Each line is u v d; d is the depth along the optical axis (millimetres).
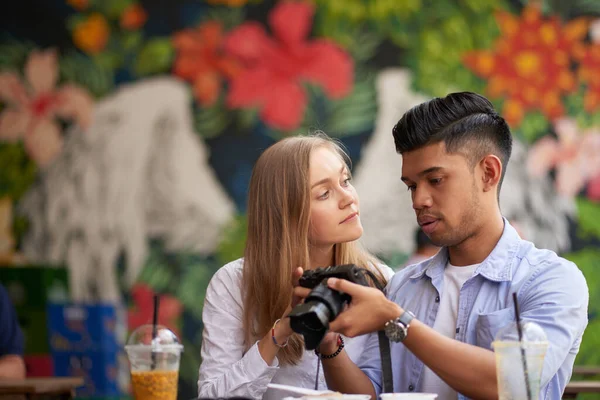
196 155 5906
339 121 5961
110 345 4789
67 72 5926
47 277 4684
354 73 5984
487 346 2354
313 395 2133
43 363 4574
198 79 5938
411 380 2527
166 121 5918
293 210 2809
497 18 6066
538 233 5980
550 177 6043
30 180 5871
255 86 5949
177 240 5863
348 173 2898
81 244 5844
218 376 2783
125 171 5887
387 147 5965
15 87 5918
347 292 2176
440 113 2373
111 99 5918
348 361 2533
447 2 6047
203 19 5949
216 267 5848
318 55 5980
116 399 4797
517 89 6051
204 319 2912
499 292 2428
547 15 6105
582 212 6039
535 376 1966
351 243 2992
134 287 5816
